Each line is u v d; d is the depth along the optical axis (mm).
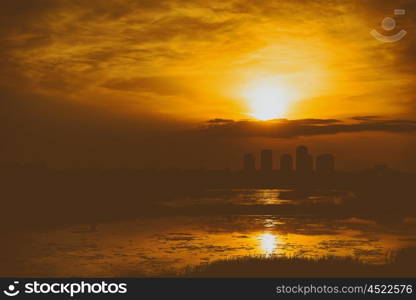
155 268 26578
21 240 38062
